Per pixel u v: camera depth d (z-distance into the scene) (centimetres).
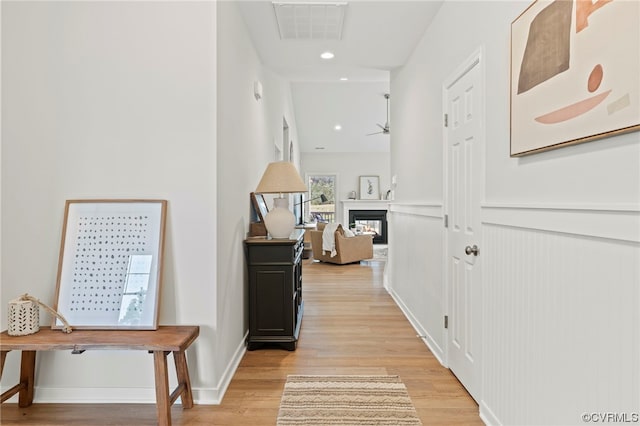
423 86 351
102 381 236
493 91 206
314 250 809
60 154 233
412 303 390
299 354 308
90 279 227
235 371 276
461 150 257
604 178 124
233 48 278
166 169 233
